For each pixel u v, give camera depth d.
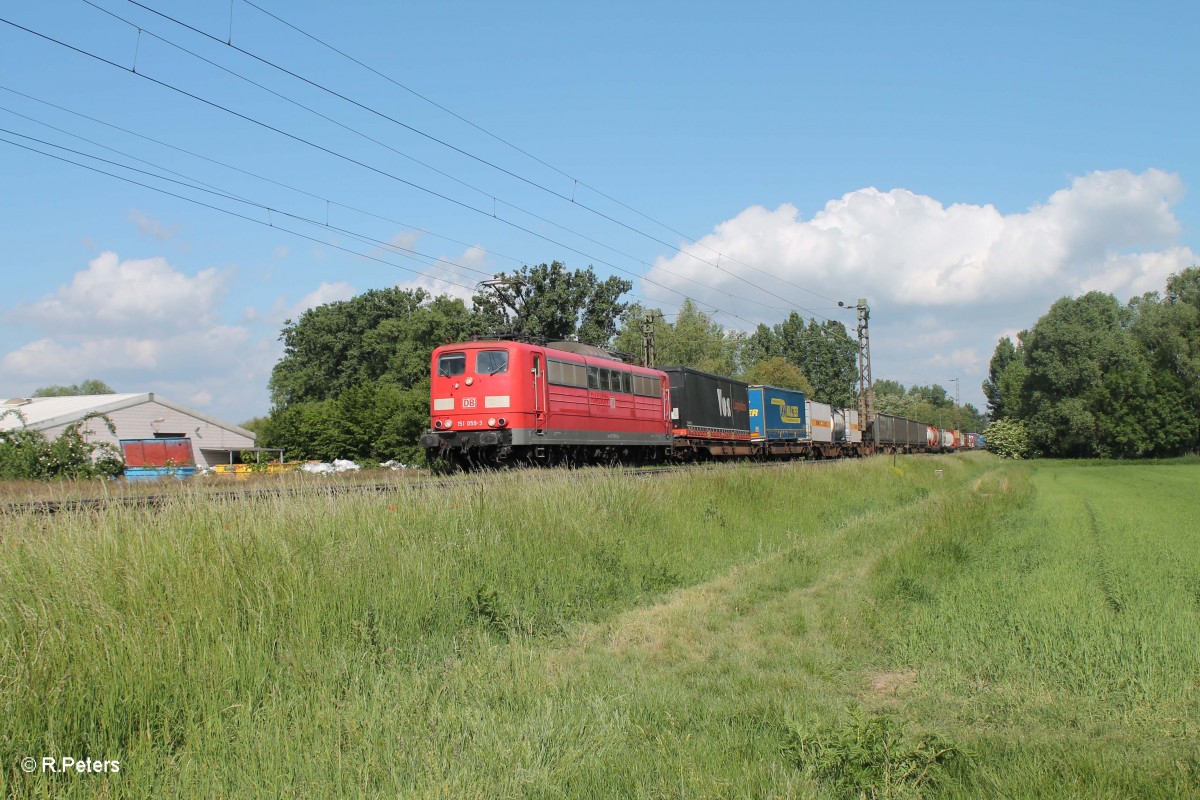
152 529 7.09
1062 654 6.88
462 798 4.39
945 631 7.84
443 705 5.83
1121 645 6.88
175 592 6.31
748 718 5.80
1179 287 79.62
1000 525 17.31
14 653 5.07
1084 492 30.70
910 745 5.06
